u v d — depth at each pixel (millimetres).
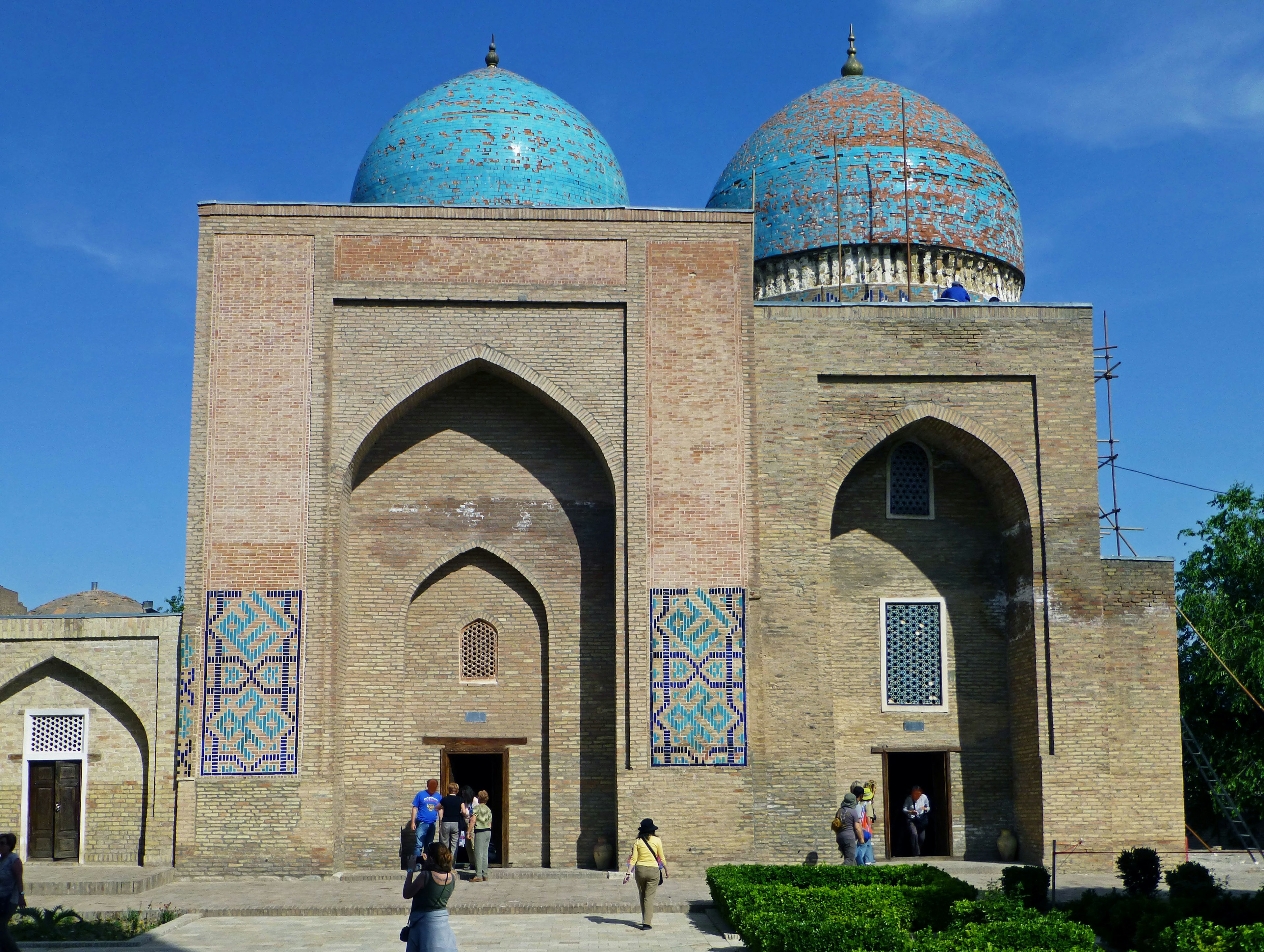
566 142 20172
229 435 16875
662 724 16578
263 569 16641
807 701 16922
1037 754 17266
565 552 17859
